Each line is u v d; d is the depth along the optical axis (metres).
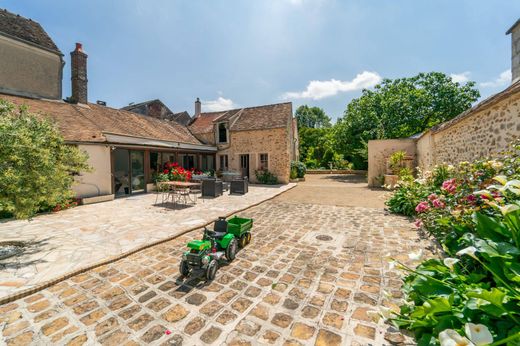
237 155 17.86
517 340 1.27
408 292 2.39
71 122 10.34
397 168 13.10
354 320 2.47
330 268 3.69
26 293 2.93
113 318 2.52
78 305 2.75
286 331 2.32
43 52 11.95
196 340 2.21
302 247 4.59
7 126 3.88
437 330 1.73
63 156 4.97
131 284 3.23
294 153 23.84
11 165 3.96
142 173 12.15
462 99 19.50
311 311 2.63
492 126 5.23
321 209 8.11
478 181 3.78
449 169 5.35
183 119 25.83
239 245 4.52
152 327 2.38
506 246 1.87
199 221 6.40
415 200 6.68
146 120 15.99
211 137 18.62
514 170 3.28
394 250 4.37
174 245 4.77
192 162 16.92
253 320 2.49
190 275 3.49
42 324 2.43
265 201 9.77
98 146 9.70
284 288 3.11
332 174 26.80
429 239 4.87
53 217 6.86
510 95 4.08
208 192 10.54
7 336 2.25
